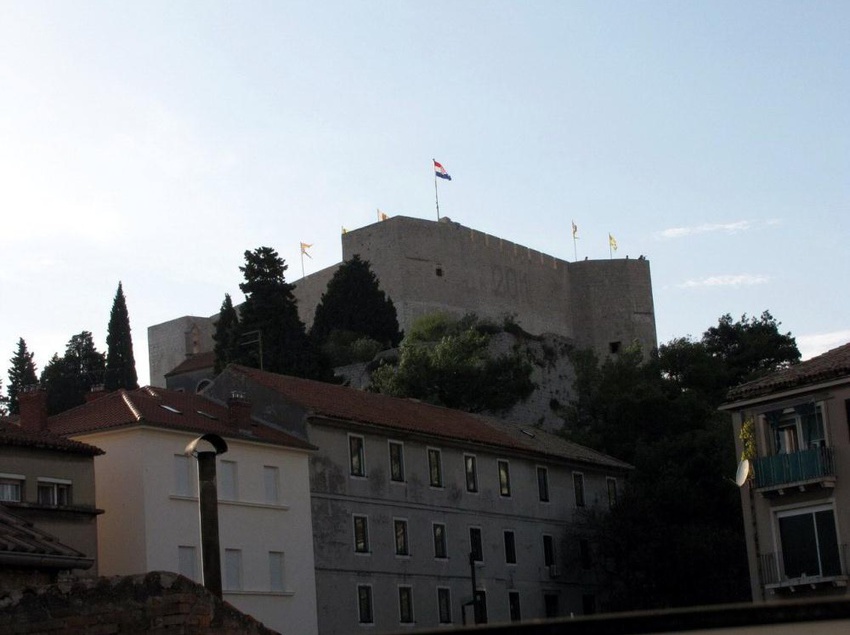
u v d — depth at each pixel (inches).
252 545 2295.8
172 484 2207.2
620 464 3238.2
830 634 285.3
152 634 556.4
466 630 300.0
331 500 2498.8
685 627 292.0
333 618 2429.9
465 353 4222.4
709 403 3939.5
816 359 1887.3
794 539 1780.3
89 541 2033.7
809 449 1761.8
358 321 4975.4
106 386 4943.4
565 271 6348.4
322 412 2509.8
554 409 4498.0
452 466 2810.0
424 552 2674.7
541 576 2920.8
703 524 2881.4
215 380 2645.2
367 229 5610.2
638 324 6353.3
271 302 4254.4
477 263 5797.2
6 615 534.9
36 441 1995.6
